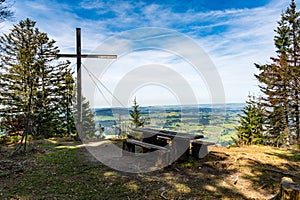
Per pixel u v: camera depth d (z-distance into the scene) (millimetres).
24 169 3768
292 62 11586
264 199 2600
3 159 4414
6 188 2930
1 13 6398
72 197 2680
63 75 15250
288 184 1770
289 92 11297
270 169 3688
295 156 4656
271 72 12047
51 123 13656
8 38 14469
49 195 2729
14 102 13945
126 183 3154
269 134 12195
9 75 14188
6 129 8570
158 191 2867
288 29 13062
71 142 6547
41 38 15094
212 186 3029
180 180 3270
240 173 3535
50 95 14930
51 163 4168
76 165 4039
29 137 7203
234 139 10281
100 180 3271
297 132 11305
